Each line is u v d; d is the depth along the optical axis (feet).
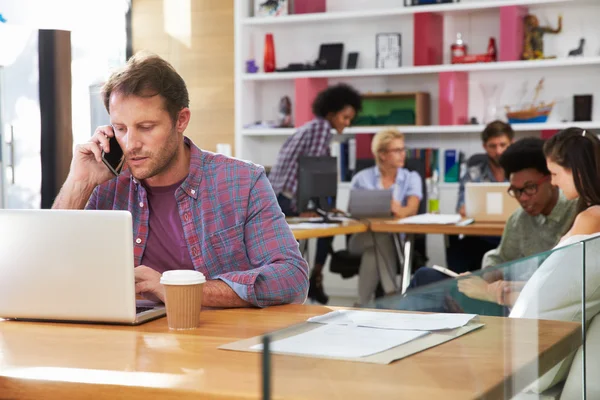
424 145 20.81
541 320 4.05
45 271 5.61
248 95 21.83
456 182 19.84
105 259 5.48
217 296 6.05
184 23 21.75
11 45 20.06
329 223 14.94
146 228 7.00
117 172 6.97
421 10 19.84
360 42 21.42
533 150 11.14
